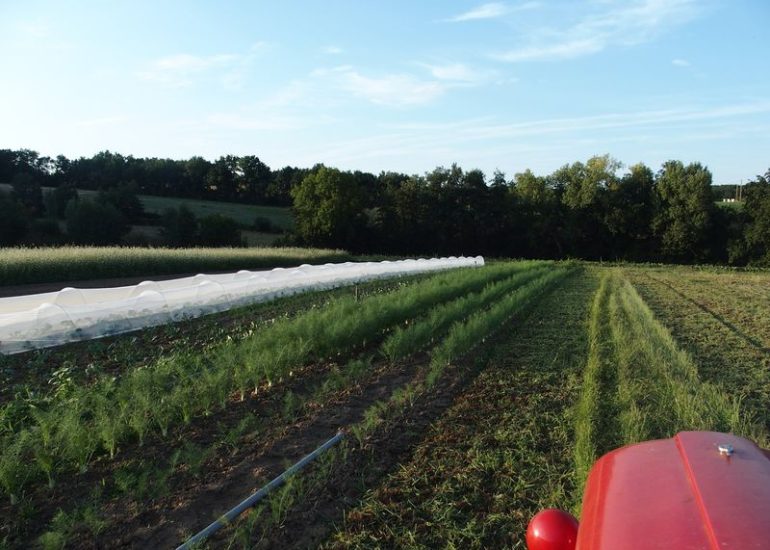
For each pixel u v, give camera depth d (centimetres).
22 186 6650
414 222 6469
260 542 468
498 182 6694
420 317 1473
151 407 718
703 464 256
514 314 1681
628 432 655
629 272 3969
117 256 2939
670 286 2867
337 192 6078
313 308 1488
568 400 845
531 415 771
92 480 600
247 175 10094
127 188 6725
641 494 253
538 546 302
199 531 491
